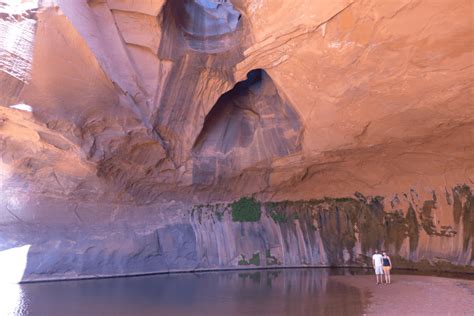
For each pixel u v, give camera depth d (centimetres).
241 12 1334
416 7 1012
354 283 1380
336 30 1160
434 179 1673
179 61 1480
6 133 1372
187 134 1681
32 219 1536
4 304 1052
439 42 1072
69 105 1313
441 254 1636
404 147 1591
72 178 1555
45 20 1170
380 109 1373
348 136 1566
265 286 1342
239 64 1471
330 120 1520
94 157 1471
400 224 1797
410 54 1136
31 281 1482
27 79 1210
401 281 1375
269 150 1814
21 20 1159
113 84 1338
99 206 1689
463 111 1296
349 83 1311
